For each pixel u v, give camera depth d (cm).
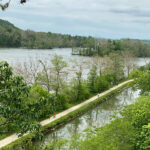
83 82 5572
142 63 11606
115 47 13262
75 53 14138
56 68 4284
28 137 2700
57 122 3475
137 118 2112
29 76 4506
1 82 924
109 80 6525
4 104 852
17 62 7212
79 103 4669
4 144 2483
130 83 4725
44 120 3472
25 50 13812
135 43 14662
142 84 4041
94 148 1658
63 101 4100
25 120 873
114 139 1820
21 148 2227
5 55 9712
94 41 14612
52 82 4275
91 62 7169
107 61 6894
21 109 891
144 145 1845
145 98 2452
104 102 5122
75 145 1784
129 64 8438
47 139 3005
